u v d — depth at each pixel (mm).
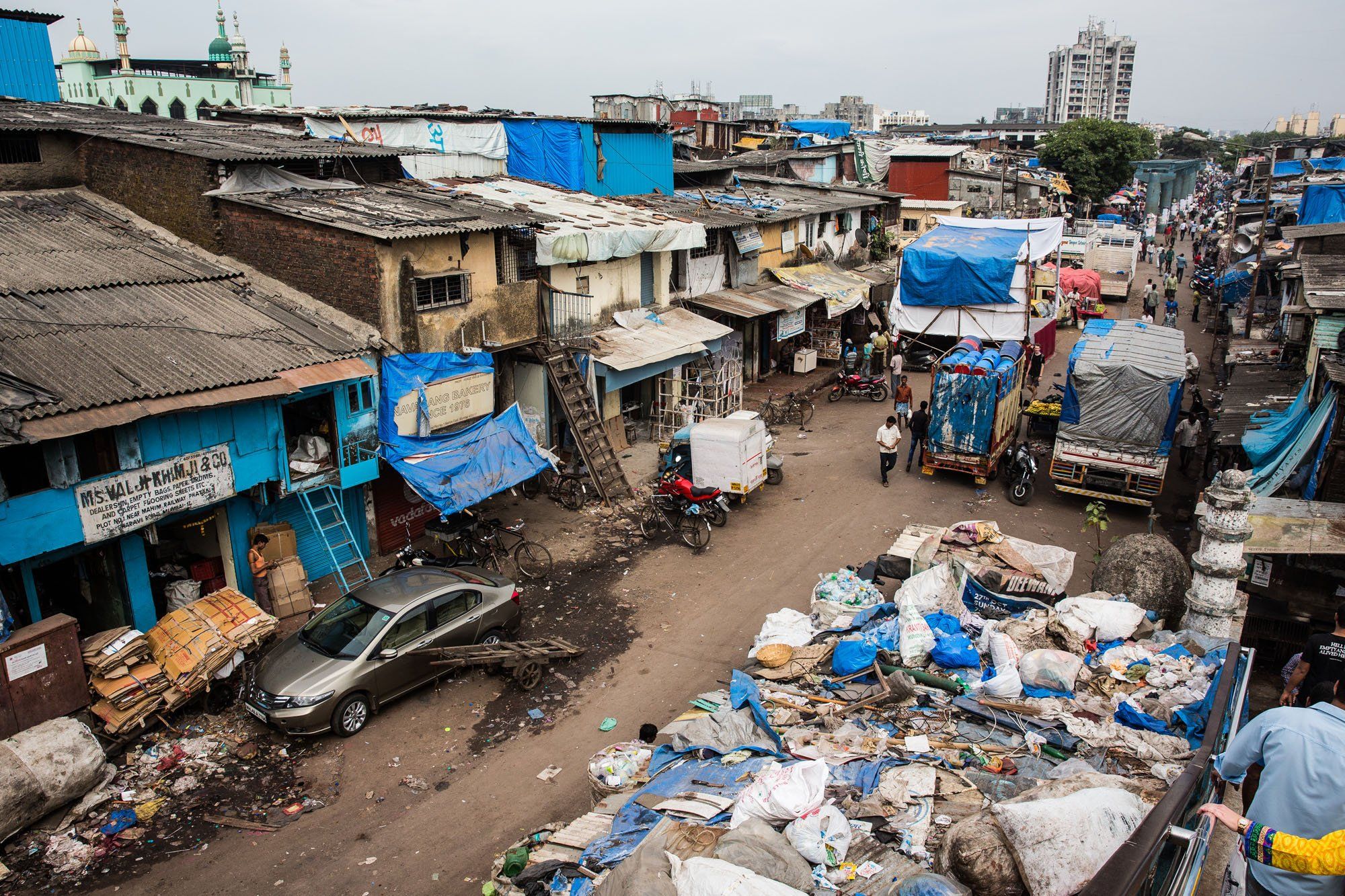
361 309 15008
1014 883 4945
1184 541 16766
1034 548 13047
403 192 17828
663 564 16172
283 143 17750
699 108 51719
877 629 11188
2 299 12422
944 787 7484
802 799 6688
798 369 29875
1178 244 64688
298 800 10047
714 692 10430
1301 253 21000
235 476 12859
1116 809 5000
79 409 10617
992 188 46938
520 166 24328
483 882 8766
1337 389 13078
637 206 23875
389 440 15078
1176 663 9477
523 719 11625
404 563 14453
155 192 16516
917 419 20672
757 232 27094
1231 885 5234
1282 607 11945
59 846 9203
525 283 17922
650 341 21000
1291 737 3906
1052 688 9469
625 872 5293
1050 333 28312
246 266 15961
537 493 19250
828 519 18188
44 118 17438
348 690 11109
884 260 36812
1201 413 20906
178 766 10539
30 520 10562
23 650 9945
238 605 12062
